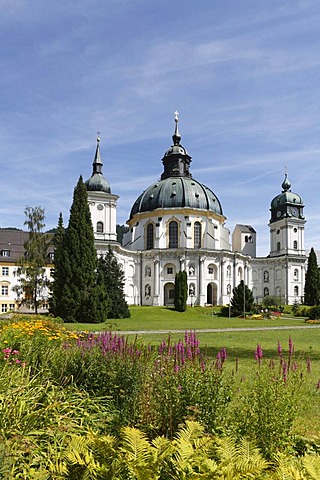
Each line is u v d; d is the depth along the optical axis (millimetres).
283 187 111438
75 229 52969
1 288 76562
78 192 54469
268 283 107562
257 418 6531
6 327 14711
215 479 4312
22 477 4738
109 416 7656
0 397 6160
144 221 93562
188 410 6797
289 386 7285
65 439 5801
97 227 83188
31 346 10922
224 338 30297
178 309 74125
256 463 4734
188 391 7008
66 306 50656
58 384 8859
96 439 4965
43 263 62219
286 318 66188
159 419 7000
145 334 32031
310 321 53625
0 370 8211
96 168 87062
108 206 84250
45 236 63250
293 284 104562
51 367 9805
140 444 4840
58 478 4727
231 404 7617
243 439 5637
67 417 6648
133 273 88438
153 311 70875
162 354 8633
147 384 7918
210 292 88938
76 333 16781
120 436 6055
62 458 5336
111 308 59312
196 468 4762
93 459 4711
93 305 50594
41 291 61969
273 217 111500
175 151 101000
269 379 7141
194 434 5301
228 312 70875
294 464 4867
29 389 7203
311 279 91250
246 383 8938
